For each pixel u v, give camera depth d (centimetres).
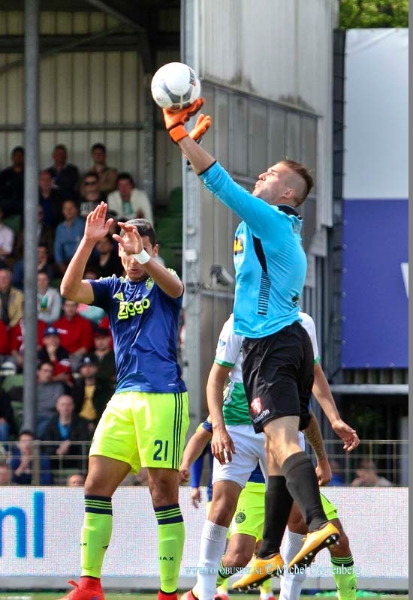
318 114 3822
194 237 3056
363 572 2164
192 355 3038
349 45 4144
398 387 4078
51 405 3291
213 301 3120
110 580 2172
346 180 4131
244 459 1683
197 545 2145
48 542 2191
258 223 1367
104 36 4388
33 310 3262
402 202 4109
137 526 2175
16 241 4075
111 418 1536
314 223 3806
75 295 1553
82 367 3222
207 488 2103
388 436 4312
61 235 3881
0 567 2191
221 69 3212
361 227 4116
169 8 4319
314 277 3872
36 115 3438
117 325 1557
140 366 1533
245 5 3353
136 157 4378
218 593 1842
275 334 1367
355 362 4091
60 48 4391
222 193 1355
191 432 3009
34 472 2473
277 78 3550
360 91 4144
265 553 1405
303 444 1697
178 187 4234
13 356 3572
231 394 1691
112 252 3709
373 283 4097
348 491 2175
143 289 1552
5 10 4441
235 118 3291
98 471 1530
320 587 2162
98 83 4400
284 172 1427
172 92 1353
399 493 2173
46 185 3994
